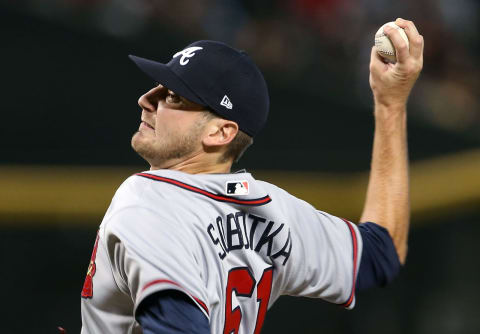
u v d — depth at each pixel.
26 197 23.89
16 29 23.31
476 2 39.34
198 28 28.27
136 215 6.51
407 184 8.81
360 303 29.02
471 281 28.41
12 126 23.56
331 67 30.00
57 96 23.75
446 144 28.05
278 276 7.56
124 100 24.16
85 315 6.98
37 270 25.11
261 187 7.52
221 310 6.80
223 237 6.95
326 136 26.34
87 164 24.11
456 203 27.81
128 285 6.53
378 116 8.83
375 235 8.45
